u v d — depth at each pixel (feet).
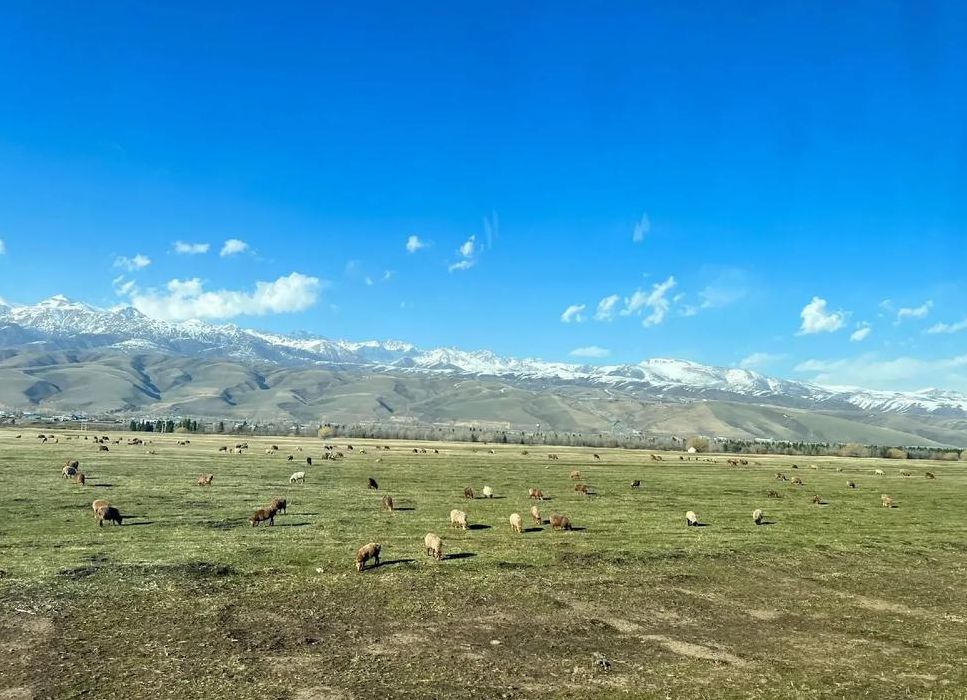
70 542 113.29
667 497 224.33
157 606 81.66
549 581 102.01
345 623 79.20
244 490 198.59
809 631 86.48
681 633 83.05
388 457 386.73
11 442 391.86
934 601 104.42
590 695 62.23
